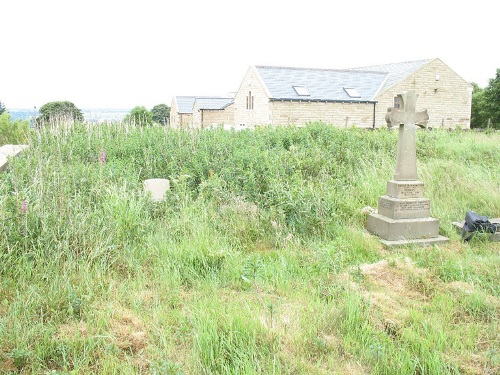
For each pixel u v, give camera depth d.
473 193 10.16
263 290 5.24
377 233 8.02
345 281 5.37
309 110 33.56
